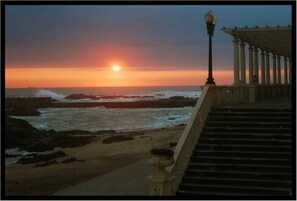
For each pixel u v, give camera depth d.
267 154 11.77
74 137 42.25
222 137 12.98
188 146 12.00
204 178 11.23
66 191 14.41
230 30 19.39
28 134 44.03
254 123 13.39
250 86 18.56
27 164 26.77
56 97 182.00
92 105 119.69
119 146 35.16
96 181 16.06
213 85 14.93
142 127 61.25
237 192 10.62
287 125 13.13
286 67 31.56
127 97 181.75
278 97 24.09
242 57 20.53
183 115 87.31
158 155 10.38
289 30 18.97
